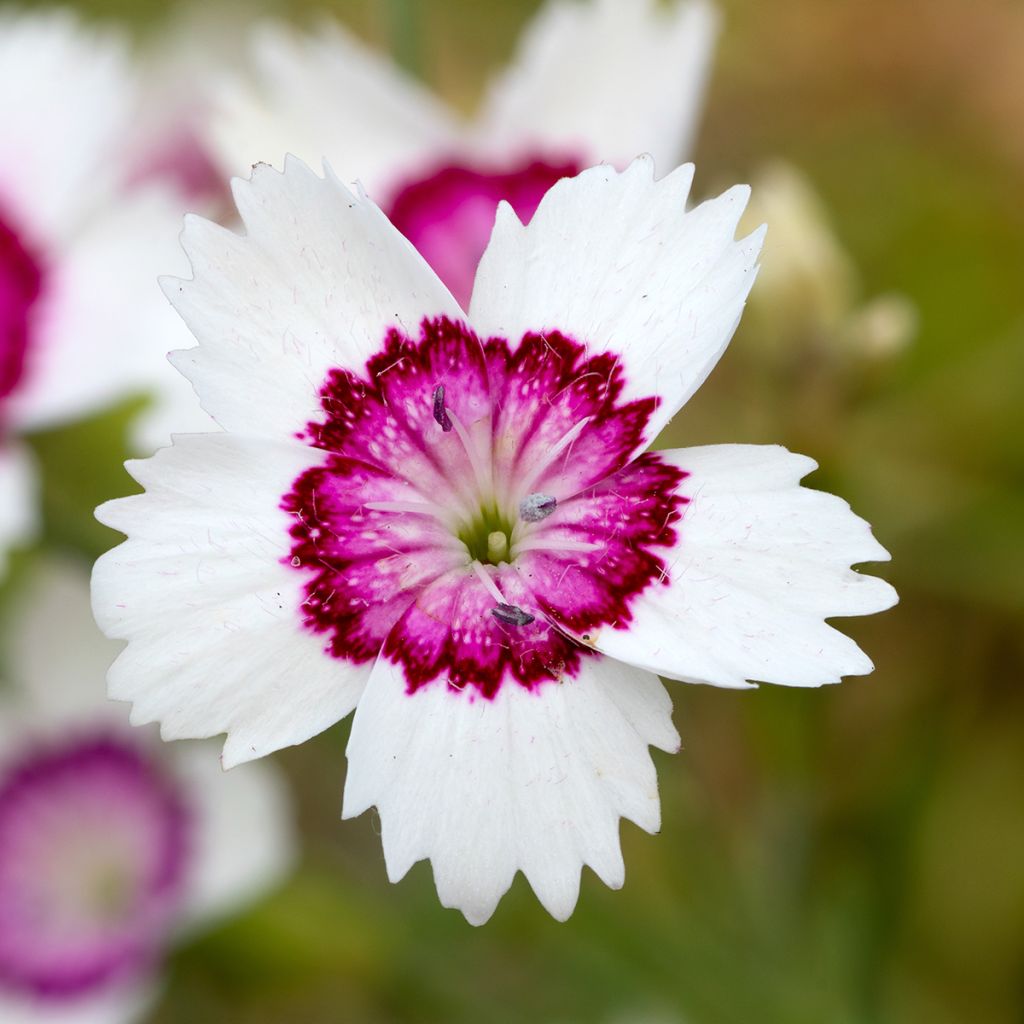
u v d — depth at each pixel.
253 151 0.11
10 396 0.11
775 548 0.09
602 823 0.09
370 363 0.09
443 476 0.09
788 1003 0.11
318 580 0.09
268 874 0.11
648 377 0.09
